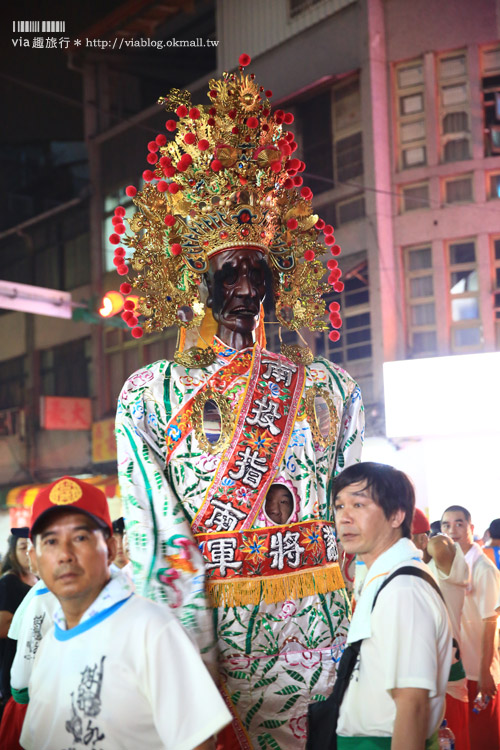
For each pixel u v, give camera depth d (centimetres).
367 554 280
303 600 338
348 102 1702
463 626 604
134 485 340
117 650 235
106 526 253
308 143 1753
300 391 365
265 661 330
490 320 1587
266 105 384
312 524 348
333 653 339
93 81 2173
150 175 382
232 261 365
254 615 330
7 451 2241
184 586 316
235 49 1881
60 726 240
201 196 368
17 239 2341
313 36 1756
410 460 1437
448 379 1349
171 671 232
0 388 2336
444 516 625
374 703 261
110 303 1098
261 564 336
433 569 568
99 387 2092
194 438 348
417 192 1652
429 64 1656
